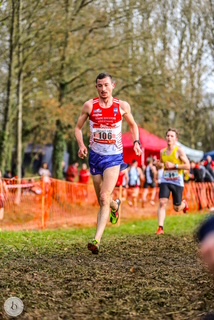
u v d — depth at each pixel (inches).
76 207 783.7
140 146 321.1
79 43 1028.5
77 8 984.9
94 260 309.4
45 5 890.1
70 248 360.8
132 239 427.8
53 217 697.6
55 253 335.0
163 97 1084.5
